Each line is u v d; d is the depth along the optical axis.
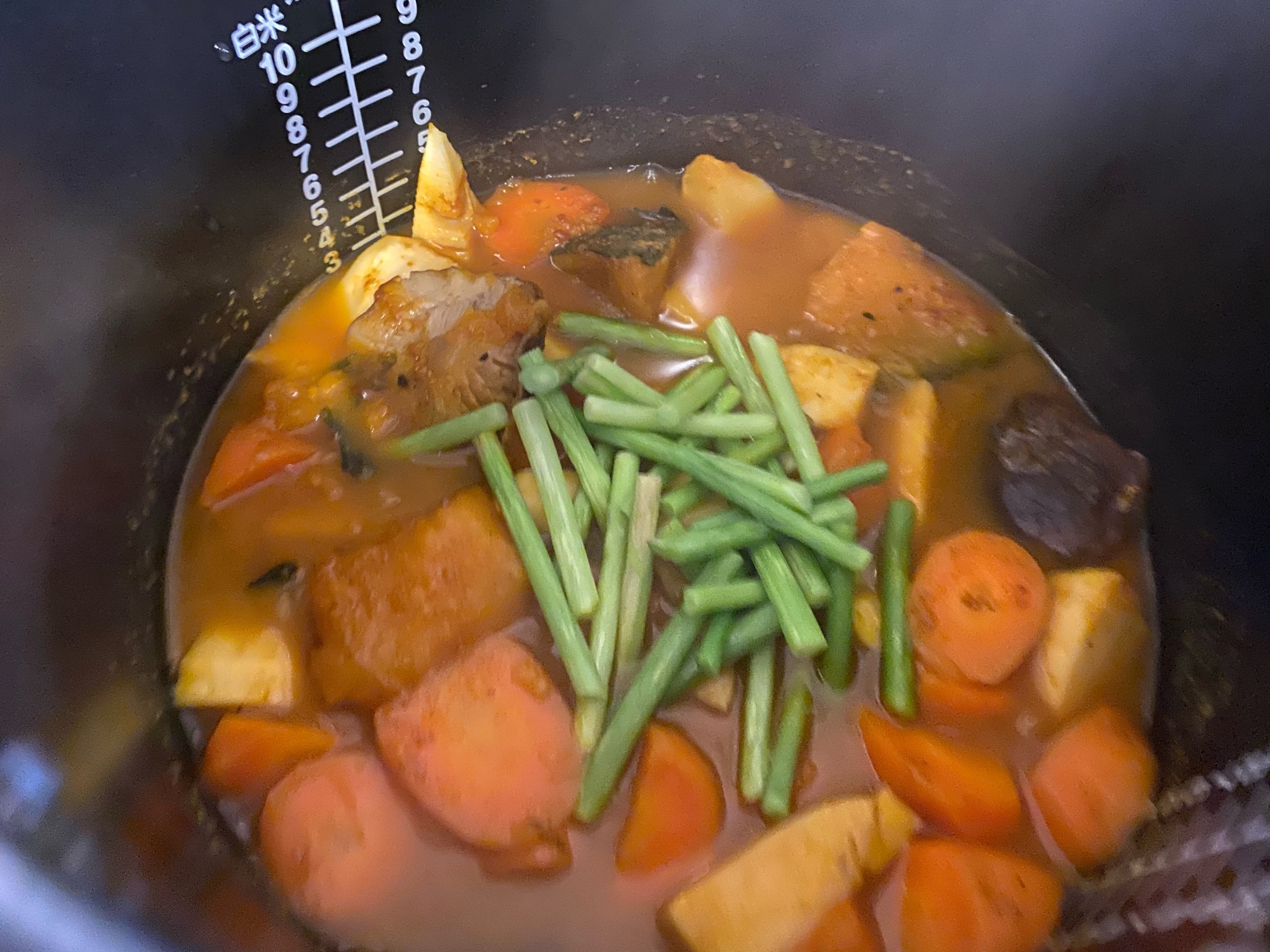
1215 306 0.19
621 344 0.21
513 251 0.24
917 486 0.20
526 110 0.25
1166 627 0.19
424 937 0.15
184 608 0.19
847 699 0.17
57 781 0.13
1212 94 0.18
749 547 0.17
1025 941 0.15
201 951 0.10
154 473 0.19
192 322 0.20
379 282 0.22
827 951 0.15
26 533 0.15
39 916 0.10
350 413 0.20
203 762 0.17
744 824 0.16
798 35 0.23
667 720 0.17
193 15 0.17
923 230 0.25
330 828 0.16
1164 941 0.14
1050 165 0.21
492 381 0.20
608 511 0.18
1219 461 0.19
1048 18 0.19
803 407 0.20
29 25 0.14
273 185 0.21
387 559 0.17
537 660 0.17
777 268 0.24
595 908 0.15
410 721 0.16
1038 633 0.18
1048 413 0.21
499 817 0.16
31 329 0.15
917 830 0.16
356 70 0.21
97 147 0.16
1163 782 0.17
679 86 0.25
